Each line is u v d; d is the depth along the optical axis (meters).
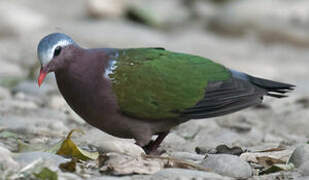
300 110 18.91
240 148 12.99
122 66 12.30
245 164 10.97
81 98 12.13
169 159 10.80
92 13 34.09
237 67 26.23
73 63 12.04
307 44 31.78
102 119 12.29
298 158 11.45
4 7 30.97
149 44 29.88
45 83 21.31
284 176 10.90
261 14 32.72
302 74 26.11
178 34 33.06
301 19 32.53
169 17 35.31
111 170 10.44
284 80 24.64
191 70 12.77
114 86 12.14
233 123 17.80
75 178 9.86
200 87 12.69
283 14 32.66
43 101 19.05
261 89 13.13
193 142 14.74
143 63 12.46
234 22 32.78
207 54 28.78
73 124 16.75
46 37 12.05
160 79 12.46
